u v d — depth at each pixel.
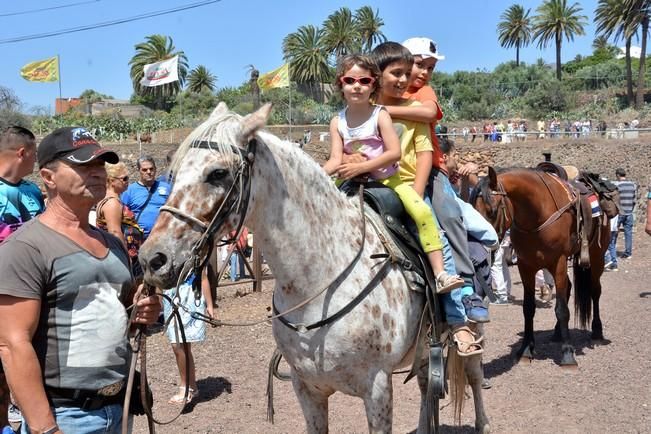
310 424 3.38
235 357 7.00
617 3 53.16
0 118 34.97
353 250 3.23
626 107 51.78
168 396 5.82
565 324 6.71
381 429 3.27
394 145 3.39
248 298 10.12
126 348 2.70
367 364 3.20
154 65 30.58
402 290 3.36
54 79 29.23
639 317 8.84
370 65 3.39
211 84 77.62
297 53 68.50
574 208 6.75
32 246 2.41
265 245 3.05
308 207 3.10
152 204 7.45
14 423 4.52
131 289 2.76
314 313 3.10
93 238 2.63
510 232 6.89
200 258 2.67
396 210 3.51
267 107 2.82
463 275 3.84
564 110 55.22
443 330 3.77
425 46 3.99
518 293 10.75
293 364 3.23
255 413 5.44
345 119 3.55
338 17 70.44
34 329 2.39
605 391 5.90
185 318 5.50
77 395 2.51
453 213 3.80
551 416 5.32
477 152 29.34
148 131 46.84
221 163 2.68
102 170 2.56
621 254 14.60
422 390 4.15
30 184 4.45
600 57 83.38
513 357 7.10
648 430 4.97
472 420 5.26
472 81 70.00
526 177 6.52
